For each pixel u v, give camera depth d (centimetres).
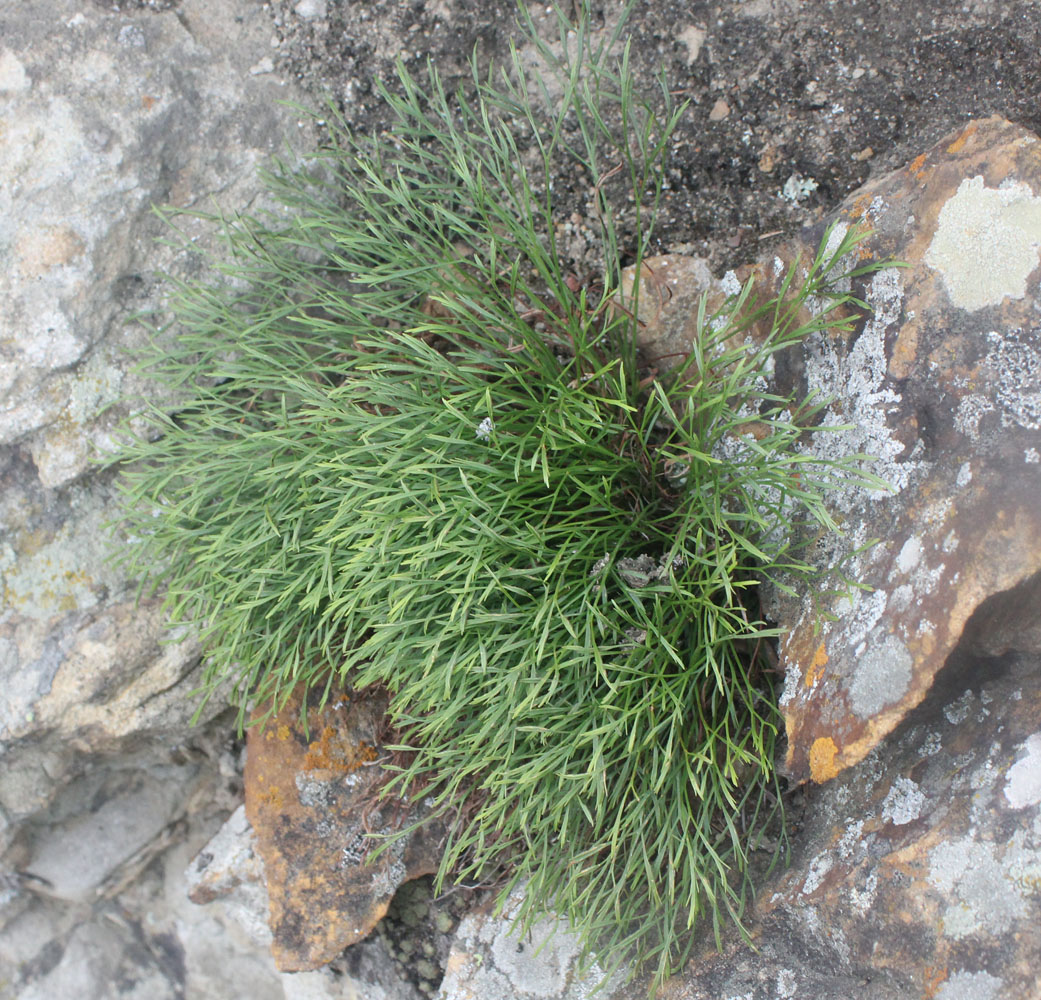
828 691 28
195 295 33
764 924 30
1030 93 31
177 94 34
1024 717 27
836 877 29
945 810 27
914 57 31
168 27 34
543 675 29
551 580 31
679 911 32
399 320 34
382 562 29
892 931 27
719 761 32
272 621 34
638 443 33
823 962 29
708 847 29
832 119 32
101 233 34
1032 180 27
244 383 34
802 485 30
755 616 32
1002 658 27
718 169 34
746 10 32
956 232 28
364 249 33
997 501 26
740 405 32
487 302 32
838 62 32
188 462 33
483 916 34
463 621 29
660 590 30
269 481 32
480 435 31
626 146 31
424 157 33
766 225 34
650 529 33
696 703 31
